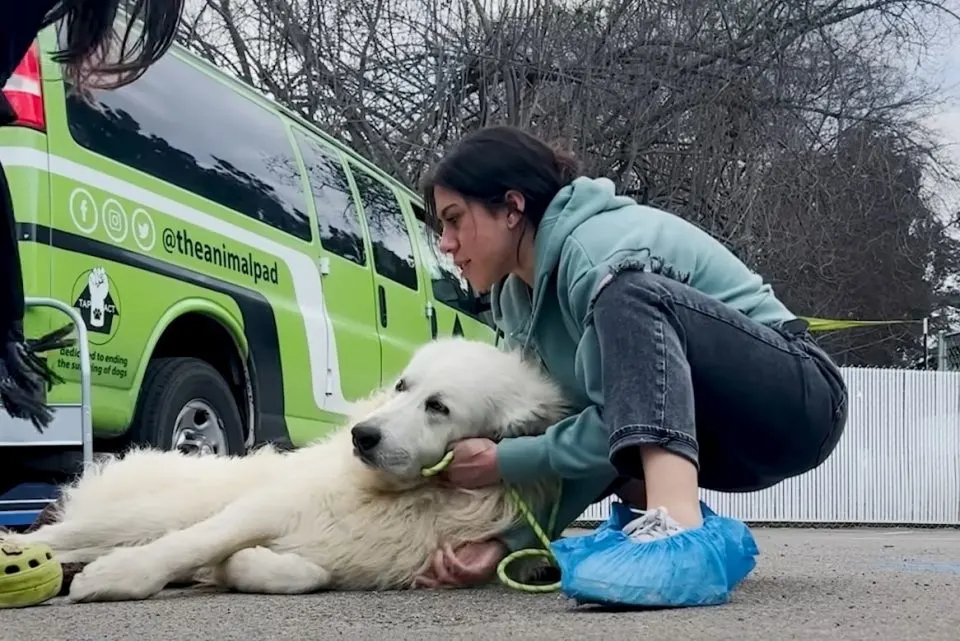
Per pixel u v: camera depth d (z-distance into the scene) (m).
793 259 14.77
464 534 2.68
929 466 11.04
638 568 2.09
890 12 14.67
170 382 4.27
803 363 2.55
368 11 12.84
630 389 2.27
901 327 19.52
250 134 5.16
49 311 3.51
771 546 5.90
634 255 2.48
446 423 2.70
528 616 2.02
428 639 1.72
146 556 2.45
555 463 2.58
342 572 2.64
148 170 4.20
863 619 1.95
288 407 5.09
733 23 14.10
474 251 2.75
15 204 3.51
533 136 2.78
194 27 12.09
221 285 4.59
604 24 13.62
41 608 2.26
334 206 5.95
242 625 1.95
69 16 2.34
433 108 12.88
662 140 13.81
